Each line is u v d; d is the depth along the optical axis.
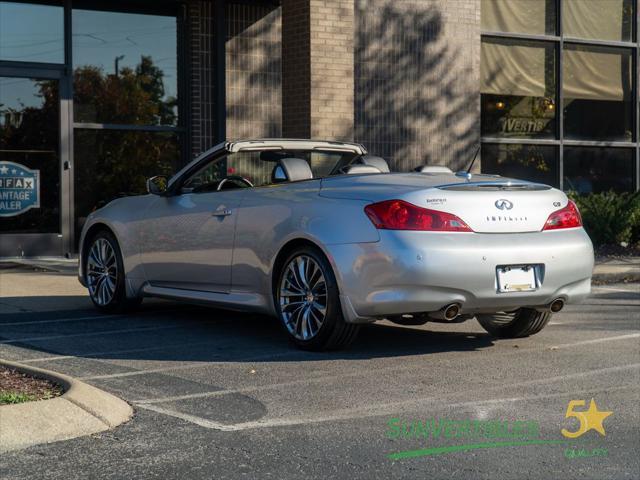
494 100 18.53
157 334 8.97
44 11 15.33
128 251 9.90
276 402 6.26
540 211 7.94
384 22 17.08
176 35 16.28
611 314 10.41
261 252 8.42
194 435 5.47
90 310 10.53
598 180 19.62
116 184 15.91
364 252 7.56
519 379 7.01
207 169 9.34
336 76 15.33
